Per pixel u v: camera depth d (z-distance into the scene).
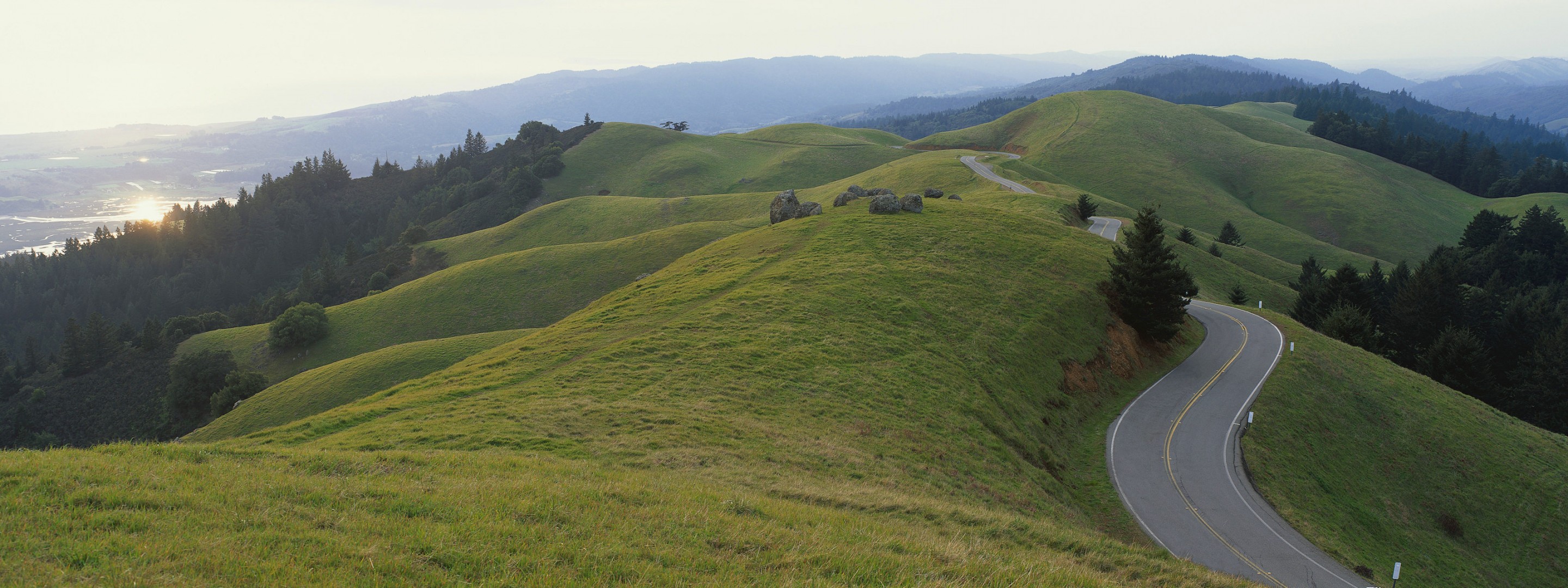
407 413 28.36
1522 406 68.62
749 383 33.38
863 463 26.09
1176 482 35.00
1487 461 45.00
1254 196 188.38
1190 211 170.75
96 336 123.06
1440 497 41.44
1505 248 117.19
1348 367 53.84
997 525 20.39
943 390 36.38
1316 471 39.38
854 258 56.84
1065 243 66.62
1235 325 63.62
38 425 108.81
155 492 13.34
